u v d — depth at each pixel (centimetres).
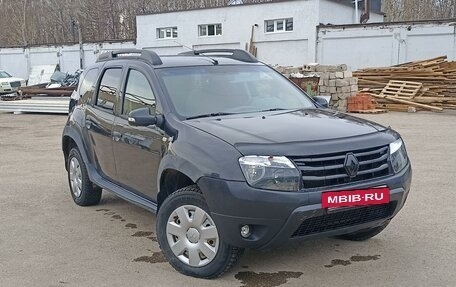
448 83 1955
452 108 1928
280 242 397
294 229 392
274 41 3259
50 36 6209
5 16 6212
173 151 446
